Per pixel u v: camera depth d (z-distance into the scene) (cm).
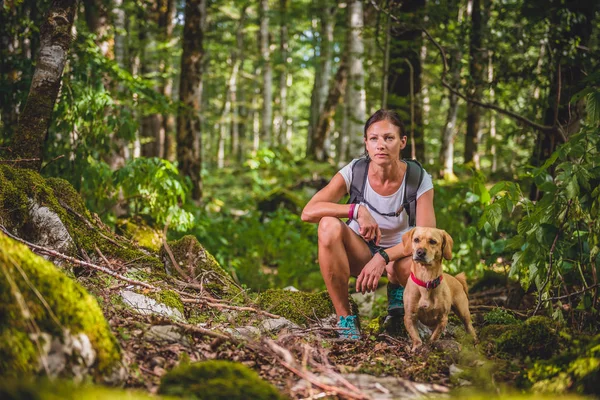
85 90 604
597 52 611
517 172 665
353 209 380
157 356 290
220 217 993
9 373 214
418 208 386
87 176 603
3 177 392
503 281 645
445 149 1386
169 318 350
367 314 648
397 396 267
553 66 633
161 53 1617
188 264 471
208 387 238
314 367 300
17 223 389
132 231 639
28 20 646
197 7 1036
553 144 600
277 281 839
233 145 2891
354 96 1211
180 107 802
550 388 259
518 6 704
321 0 1692
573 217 397
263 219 1295
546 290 403
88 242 431
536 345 327
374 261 368
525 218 410
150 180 615
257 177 1578
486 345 343
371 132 374
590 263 402
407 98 841
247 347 316
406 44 827
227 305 390
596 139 398
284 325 390
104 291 361
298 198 1352
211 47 2314
